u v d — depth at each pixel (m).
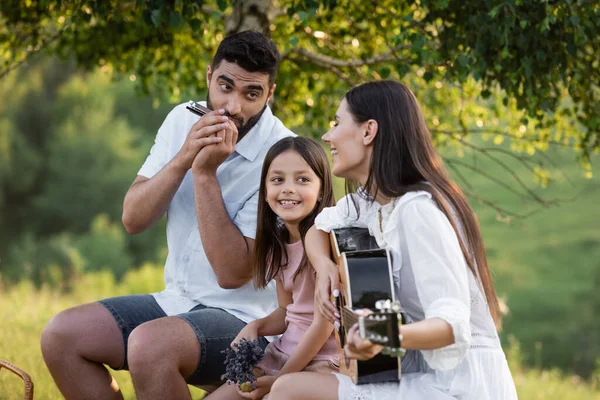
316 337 3.38
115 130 29.33
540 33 4.52
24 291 9.45
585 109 5.36
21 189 28.28
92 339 3.71
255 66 3.82
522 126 6.17
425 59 4.70
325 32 5.96
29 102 28.55
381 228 3.14
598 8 4.46
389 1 5.46
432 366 2.89
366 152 3.15
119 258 26.11
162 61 6.36
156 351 3.52
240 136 4.03
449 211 2.99
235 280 3.84
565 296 28.14
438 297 2.85
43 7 5.20
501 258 30.48
